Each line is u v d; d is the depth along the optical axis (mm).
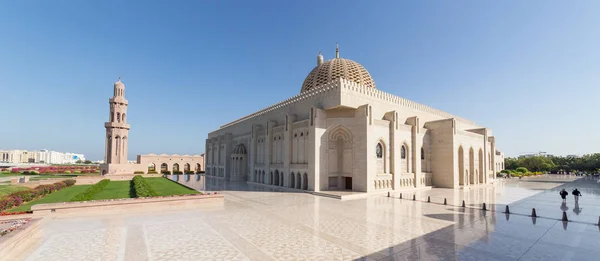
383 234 16000
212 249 13414
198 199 24891
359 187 34688
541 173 93312
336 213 22047
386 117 40656
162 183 46438
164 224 18156
